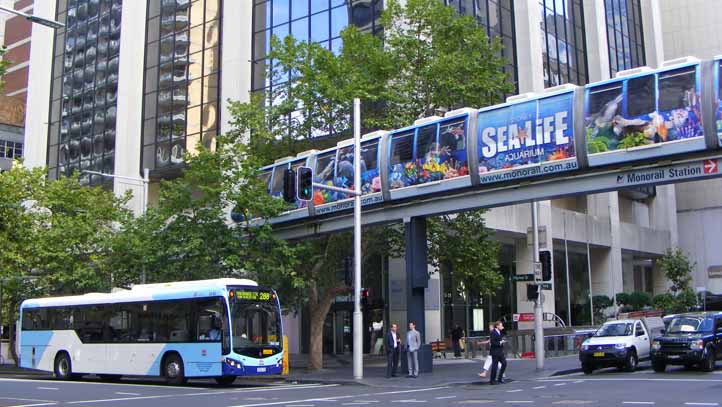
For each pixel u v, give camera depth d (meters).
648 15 64.56
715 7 67.81
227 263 28.36
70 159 56.81
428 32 32.31
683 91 20.56
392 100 30.50
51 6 61.31
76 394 21.55
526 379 24.31
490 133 24.53
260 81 45.66
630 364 25.64
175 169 49.41
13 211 29.09
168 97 50.69
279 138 33.31
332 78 31.28
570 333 37.50
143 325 26.62
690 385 19.31
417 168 26.28
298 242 30.81
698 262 67.88
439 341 38.56
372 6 40.75
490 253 32.22
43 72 60.53
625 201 63.38
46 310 30.56
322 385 24.81
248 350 24.34
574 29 54.25
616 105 21.75
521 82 47.50
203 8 49.81
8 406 17.75
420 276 26.69
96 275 35.25
